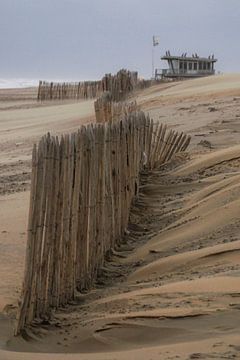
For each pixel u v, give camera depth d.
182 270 8.68
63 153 7.98
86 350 6.62
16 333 7.26
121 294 8.16
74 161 8.31
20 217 13.95
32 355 6.25
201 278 7.75
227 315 6.24
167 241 10.40
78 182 8.45
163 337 6.23
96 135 9.24
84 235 8.88
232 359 4.98
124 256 10.40
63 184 8.05
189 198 12.89
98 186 9.46
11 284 9.53
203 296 6.98
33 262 7.52
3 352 6.38
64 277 8.27
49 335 7.26
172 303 6.98
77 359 5.91
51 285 7.98
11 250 11.48
